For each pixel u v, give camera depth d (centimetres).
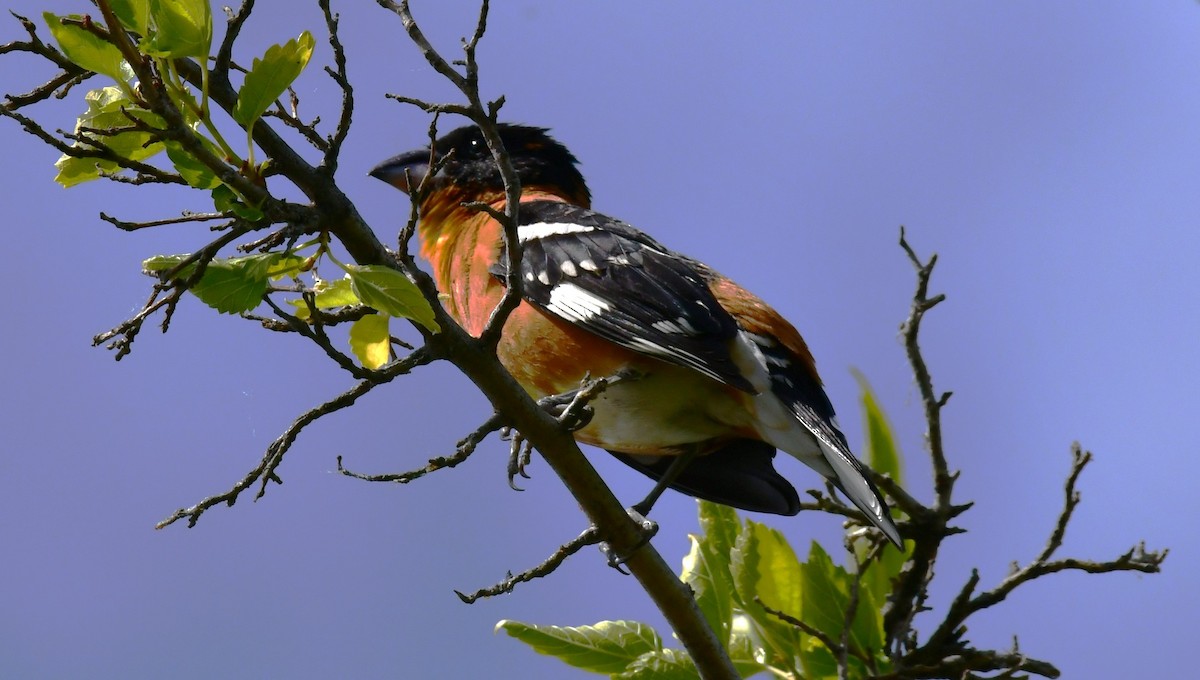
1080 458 918
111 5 599
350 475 691
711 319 980
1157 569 902
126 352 620
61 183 658
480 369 714
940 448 996
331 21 655
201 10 601
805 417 985
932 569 954
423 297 641
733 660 925
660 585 802
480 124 668
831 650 870
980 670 906
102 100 661
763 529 936
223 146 636
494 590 755
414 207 675
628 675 838
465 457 711
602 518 774
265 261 633
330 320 666
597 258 1023
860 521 1011
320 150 682
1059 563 920
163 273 616
